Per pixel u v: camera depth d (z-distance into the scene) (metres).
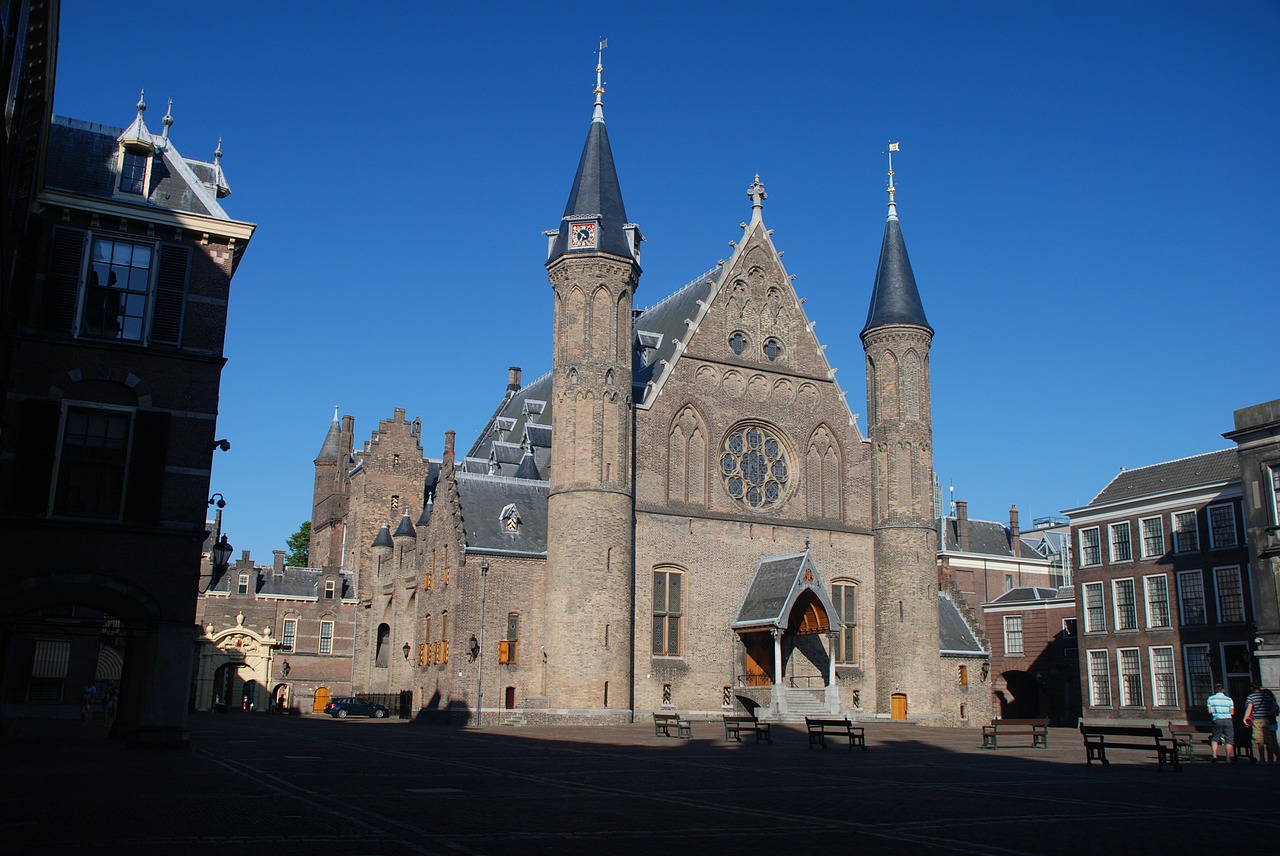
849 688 61.91
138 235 31.08
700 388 61.66
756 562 61.03
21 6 22.53
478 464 69.69
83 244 30.44
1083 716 67.56
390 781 22.47
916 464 63.56
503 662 55.84
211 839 13.93
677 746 37.62
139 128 32.22
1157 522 64.62
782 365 64.50
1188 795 22.00
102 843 13.40
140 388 30.27
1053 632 80.81
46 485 28.83
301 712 88.50
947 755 34.88
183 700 29.34
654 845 14.33
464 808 17.89
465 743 37.81
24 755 26.58
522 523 58.97
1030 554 112.50
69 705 50.50
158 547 29.56
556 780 23.44
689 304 67.25
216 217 32.00
